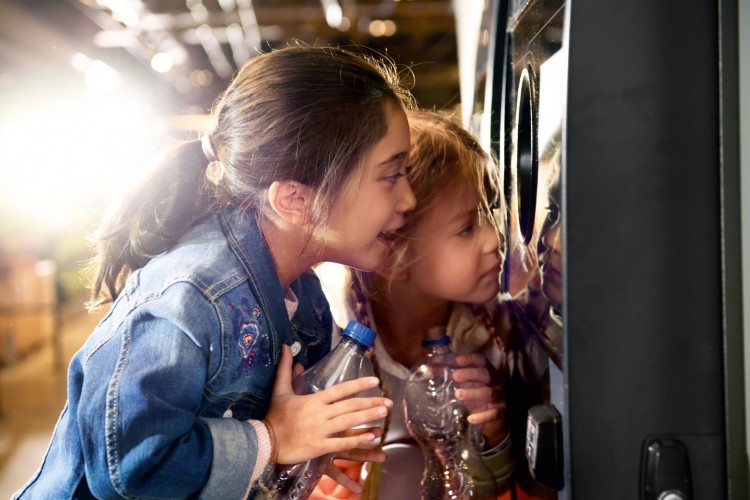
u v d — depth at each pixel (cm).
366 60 106
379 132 98
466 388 115
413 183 116
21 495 103
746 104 70
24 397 486
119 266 108
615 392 72
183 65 927
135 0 609
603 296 71
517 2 114
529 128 98
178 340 89
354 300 133
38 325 641
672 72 71
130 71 808
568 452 72
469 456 115
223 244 100
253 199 102
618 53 71
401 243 119
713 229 71
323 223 98
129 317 92
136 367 87
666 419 71
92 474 87
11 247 655
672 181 71
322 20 696
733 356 71
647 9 71
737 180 70
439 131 121
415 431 119
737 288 70
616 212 71
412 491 118
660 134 71
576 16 71
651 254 71
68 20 600
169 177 106
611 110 71
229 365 95
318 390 103
